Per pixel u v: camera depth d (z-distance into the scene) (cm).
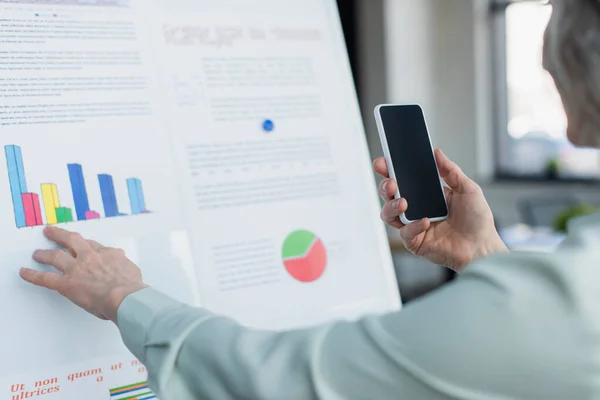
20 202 97
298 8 129
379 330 59
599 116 58
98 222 103
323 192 124
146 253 106
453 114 554
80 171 102
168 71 113
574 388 54
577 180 505
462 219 101
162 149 110
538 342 54
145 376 103
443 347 55
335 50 131
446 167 102
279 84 123
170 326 70
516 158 552
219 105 117
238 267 113
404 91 538
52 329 97
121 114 107
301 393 60
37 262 96
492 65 553
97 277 85
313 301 119
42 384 96
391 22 521
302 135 124
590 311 54
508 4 535
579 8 58
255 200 117
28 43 102
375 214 130
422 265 437
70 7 106
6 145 98
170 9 115
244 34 122
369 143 541
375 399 57
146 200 107
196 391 67
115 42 109
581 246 58
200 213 112
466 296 57
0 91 99
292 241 119
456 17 543
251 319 113
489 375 54
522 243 302
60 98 103
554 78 61
